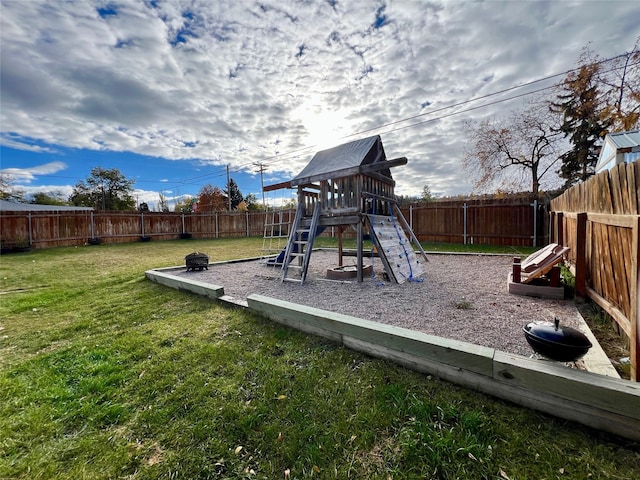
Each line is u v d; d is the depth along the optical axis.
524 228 9.05
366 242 10.79
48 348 2.46
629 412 1.24
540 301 3.28
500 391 1.57
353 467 1.25
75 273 5.74
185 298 3.71
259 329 2.66
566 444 1.28
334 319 2.30
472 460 1.23
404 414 1.51
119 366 2.14
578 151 11.85
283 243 12.31
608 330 2.42
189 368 2.08
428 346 1.82
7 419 1.59
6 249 9.68
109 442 1.44
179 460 1.34
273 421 1.54
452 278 4.59
